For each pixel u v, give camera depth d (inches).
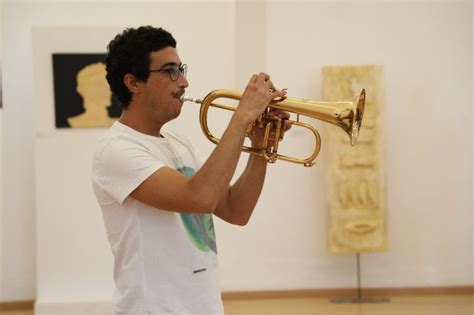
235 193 67.6
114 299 58.9
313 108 67.1
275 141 67.6
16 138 181.2
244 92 59.2
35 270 181.8
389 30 186.1
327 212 176.9
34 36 167.6
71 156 169.0
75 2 182.4
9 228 181.0
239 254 185.8
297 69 185.5
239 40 182.9
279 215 186.1
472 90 186.2
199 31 183.9
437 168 187.0
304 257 186.7
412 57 186.1
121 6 183.3
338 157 176.4
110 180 57.2
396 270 186.9
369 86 175.3
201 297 58.5
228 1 183.9
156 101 60.2
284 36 184.9
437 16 185.9
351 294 185.9
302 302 179.3
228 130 56.7
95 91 168.9
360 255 186.9
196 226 60.7
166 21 183.8
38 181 168.2
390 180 186.9
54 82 168.1
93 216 169.6
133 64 59.6
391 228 187.2
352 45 186.2
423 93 186.4
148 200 55.9
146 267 56.9
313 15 185.6
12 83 181.0
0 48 180.4
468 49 185.9
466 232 187.2
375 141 175.8
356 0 185.8
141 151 57.6
